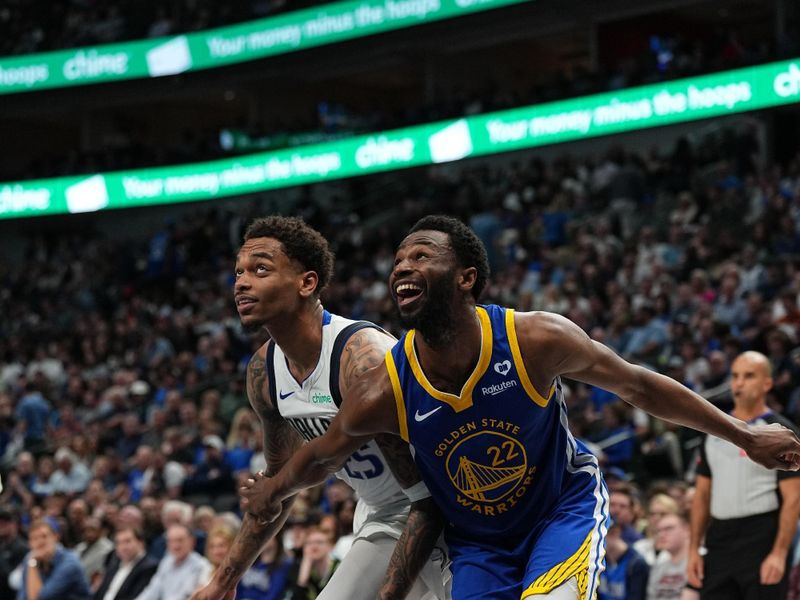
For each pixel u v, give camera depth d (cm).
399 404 341
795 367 1014
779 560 570
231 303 1998
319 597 395
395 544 398
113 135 3002
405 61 2494
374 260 1964
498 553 360
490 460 342
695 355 1140
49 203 2514
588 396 1155
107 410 1642
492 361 333
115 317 2173
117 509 1080
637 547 719
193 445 1302
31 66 2659
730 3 2222
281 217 380
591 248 1570
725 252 1454
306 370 385
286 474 366
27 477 1427
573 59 2644
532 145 1950
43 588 885
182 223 2505
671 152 2011
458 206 1986
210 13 2527
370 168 2139
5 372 2041
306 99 2805
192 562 819
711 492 608
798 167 1627
